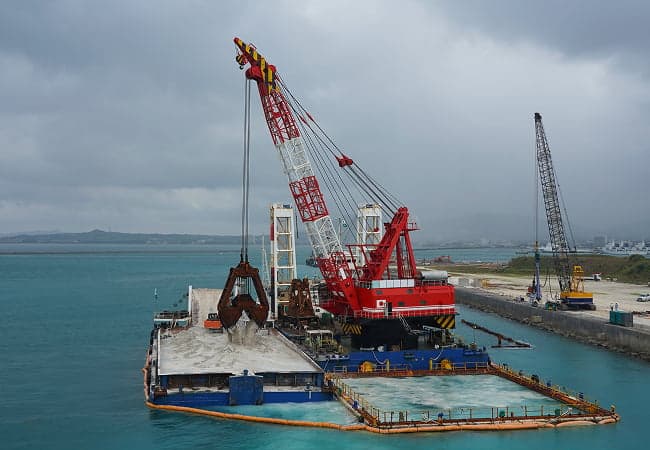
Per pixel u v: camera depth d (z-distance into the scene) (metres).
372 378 67.38
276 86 86.25
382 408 55.81
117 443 48.94
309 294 86.56
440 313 76.94
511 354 87.44
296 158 86.69
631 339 87.38
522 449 46.81
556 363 80.75
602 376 72.81
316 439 48.56
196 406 56.59
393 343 75.19
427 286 77.56
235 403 56.22
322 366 67.81
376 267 78.38
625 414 56.41
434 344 78.44
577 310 117.69
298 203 87.00
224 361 62.38
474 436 49.53
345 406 56.09
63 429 52.56
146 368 72.19
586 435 50.25
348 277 79.50
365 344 76.00
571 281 129.75
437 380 67.06
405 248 82.06
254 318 70.06
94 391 65.25
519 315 126.56
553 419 52.84
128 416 55.66
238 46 83.75
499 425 51.34
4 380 70.38
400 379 67.25
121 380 70.44
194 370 59.16
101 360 81.81
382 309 74.75
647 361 81.94
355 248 117.19
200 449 47.06
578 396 60.22
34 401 61.47
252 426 51.62
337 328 87.25
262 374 59.16
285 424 51.88
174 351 68.31
